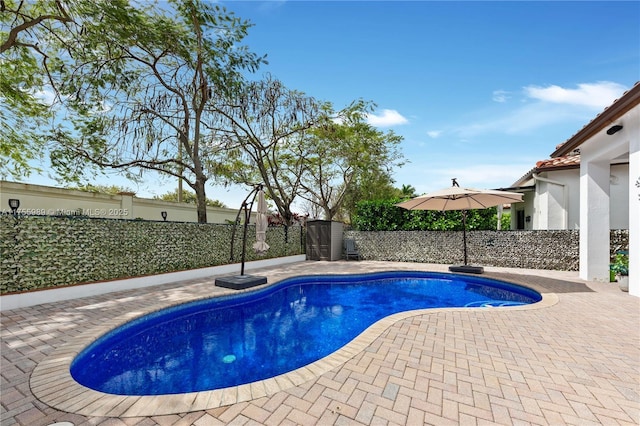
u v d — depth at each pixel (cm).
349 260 1530
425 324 488
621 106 584
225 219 1858
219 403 268
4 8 782
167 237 934
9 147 1105
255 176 1872
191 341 534
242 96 1294
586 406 262
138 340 536
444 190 983
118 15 842
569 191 1198
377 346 396
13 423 245
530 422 242
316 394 283
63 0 796
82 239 721
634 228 664
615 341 413
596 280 860
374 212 1541
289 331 593
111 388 363
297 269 1193
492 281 945
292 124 1534
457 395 280
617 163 1056
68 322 512
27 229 628
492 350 384
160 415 254
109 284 755
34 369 339
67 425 242
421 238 1404
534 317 525
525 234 1178
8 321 516
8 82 945
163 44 1034
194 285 862
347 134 1728
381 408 260
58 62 1015
